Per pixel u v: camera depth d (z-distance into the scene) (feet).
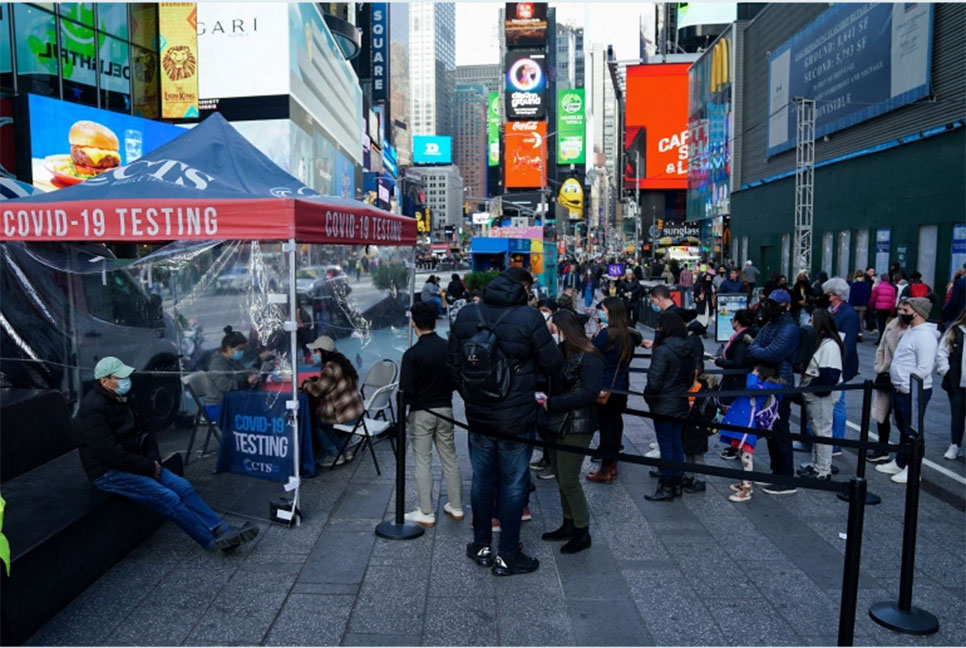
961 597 15.80
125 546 17.46
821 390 21.11
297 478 19.54
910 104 71.00
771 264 118.01
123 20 66.74
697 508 21.34
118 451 16.55
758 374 22.12
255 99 91.20
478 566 17.15
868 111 79.66
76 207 19.90
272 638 13.88
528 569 16.81
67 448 20.51
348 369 24.40
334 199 25.18
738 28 136.05
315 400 24.48
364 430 24.72
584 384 17.19
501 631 14.21
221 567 16.98
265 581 16.28
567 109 530.68
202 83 91.25
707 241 173.27
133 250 27.43
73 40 58.44
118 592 15.70
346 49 176.76
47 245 22.40
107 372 16.57
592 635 14.08
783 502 21.83
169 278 21.52
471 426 16.60
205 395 20.98
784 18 110.83
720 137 151.12
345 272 33.60
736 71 136.87
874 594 15.88
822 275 62.95
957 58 63.31
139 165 22.49
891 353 24.82
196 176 21.54
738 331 24.89
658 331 21.85
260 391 20.01
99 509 16.34
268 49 90.53
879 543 18.67
